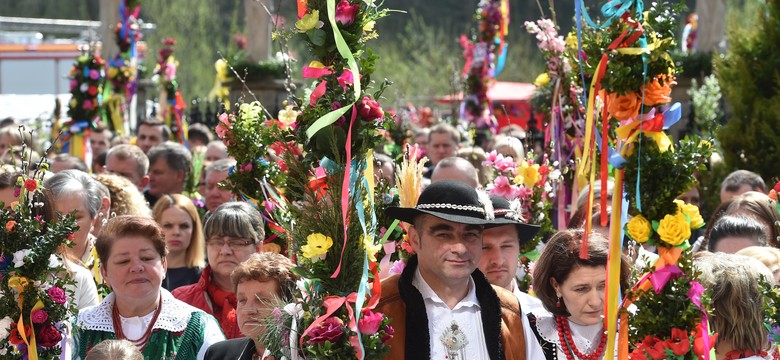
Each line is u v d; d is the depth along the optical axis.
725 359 5.79
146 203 9.09
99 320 6.52
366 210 5.16
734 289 5.70
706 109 16.53
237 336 7.46
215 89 19.88
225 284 7.75
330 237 5.04
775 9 12.67
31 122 21.95
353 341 4.96
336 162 5.07
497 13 16.94
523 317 5.54
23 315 5.85
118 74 17.38
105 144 14.88
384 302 5.26
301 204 5.16
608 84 5.04
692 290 5.12
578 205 7.98
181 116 17.61
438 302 5.27
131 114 22.45
